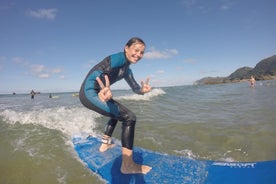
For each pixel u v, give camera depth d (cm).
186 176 146
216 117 387
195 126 329
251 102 545
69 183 170
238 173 137
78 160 207
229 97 708
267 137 264
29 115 423
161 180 144
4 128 333
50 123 361
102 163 177
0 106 779
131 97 755
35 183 172
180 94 903
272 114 377
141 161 170
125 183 147
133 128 153
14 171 191
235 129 303
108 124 200
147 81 159
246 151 231
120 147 203
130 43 153
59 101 946
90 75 158
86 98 154
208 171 147
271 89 930
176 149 243
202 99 689
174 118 393
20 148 243
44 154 225
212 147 247
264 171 131
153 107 532
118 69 162
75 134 270
